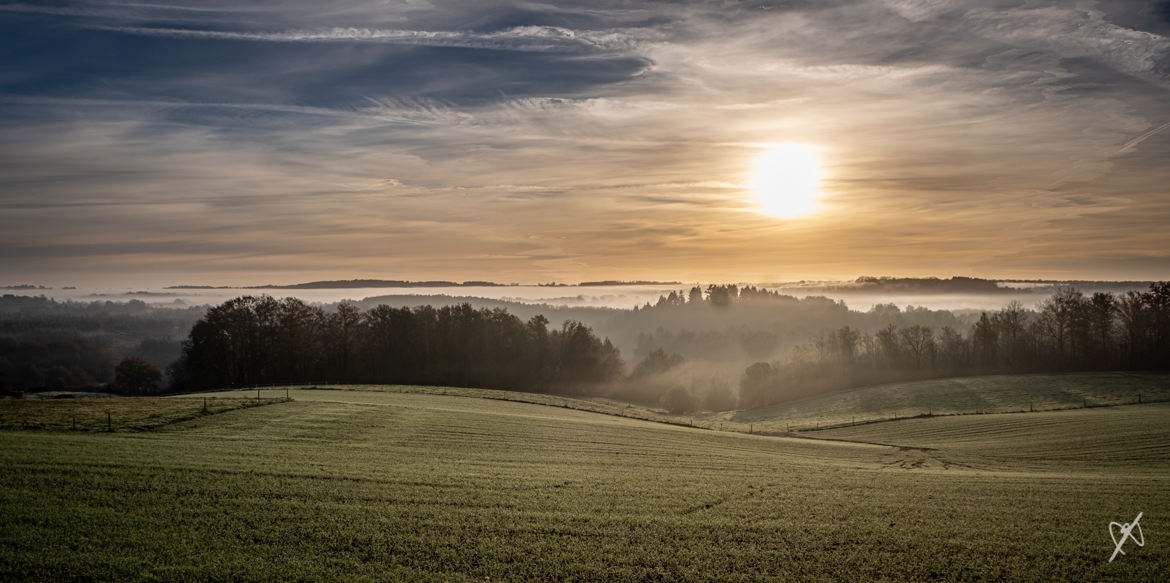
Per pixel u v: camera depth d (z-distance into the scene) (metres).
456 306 122.38
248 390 77.50
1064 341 105.12
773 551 22.31
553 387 113.00
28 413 44.75
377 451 38.09
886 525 25.44
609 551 21.91
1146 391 79.25
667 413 95.50
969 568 21.09
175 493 25.72
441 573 19.70
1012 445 54.34
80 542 20.48
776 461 42.97
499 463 36.34
